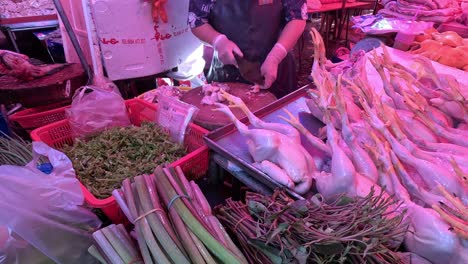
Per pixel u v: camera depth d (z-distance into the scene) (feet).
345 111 3.27
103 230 2.83
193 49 8.61
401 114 3.92
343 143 3.43
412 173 3.27
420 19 8.39
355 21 8.27
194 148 4.91
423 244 2.51
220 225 2.72
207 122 4.73
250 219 2.69
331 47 17.40
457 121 4.08
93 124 5.00
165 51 7.77
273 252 2.41
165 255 2.51
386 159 3.17
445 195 2.53
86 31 7.39
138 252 2.84
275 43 6.95
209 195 4.09
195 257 2.43
